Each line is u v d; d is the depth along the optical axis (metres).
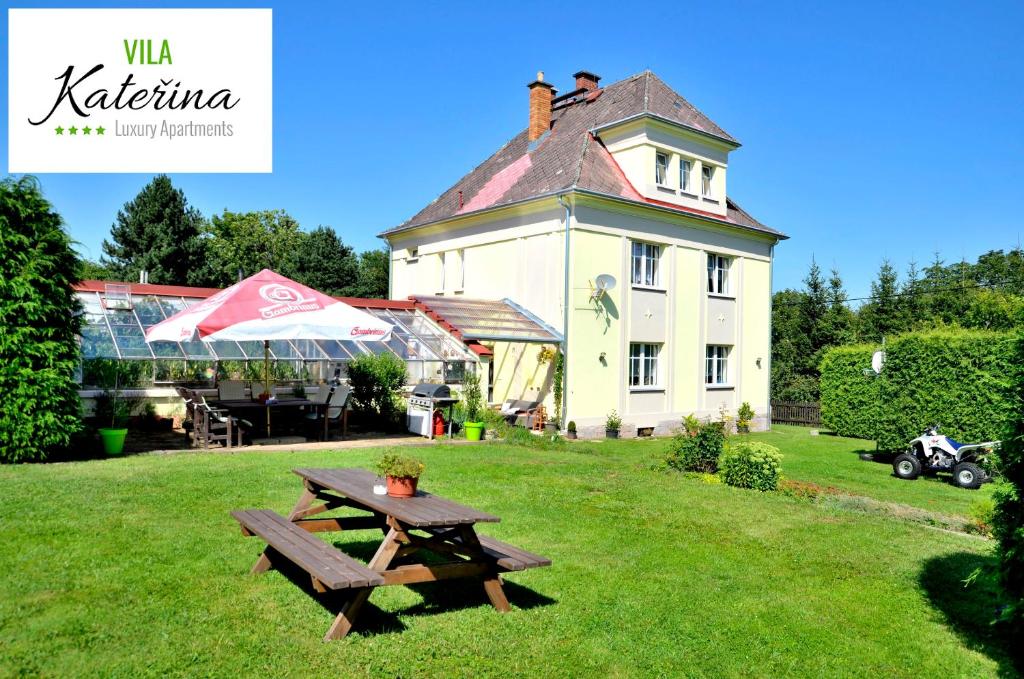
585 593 6.50
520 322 21.22
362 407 18.23
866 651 5.62
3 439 10.85
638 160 22.67
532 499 10.22
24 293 10.99
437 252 26.22
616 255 21.62
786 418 30.75
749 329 26.53
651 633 5.67
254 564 6.55
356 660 4.84
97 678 4.41
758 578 7.24
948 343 16.31
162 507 8.55
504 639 5.36
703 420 24.28
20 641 4.84
